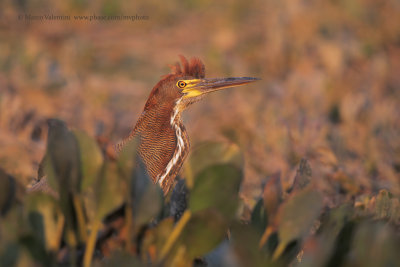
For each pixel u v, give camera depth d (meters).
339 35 22.75
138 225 4.86
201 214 4.73
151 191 4.83
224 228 4.77
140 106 17.30
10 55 19.31
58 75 18.75
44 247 4.69
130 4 28.92
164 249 4.90
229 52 22.84
